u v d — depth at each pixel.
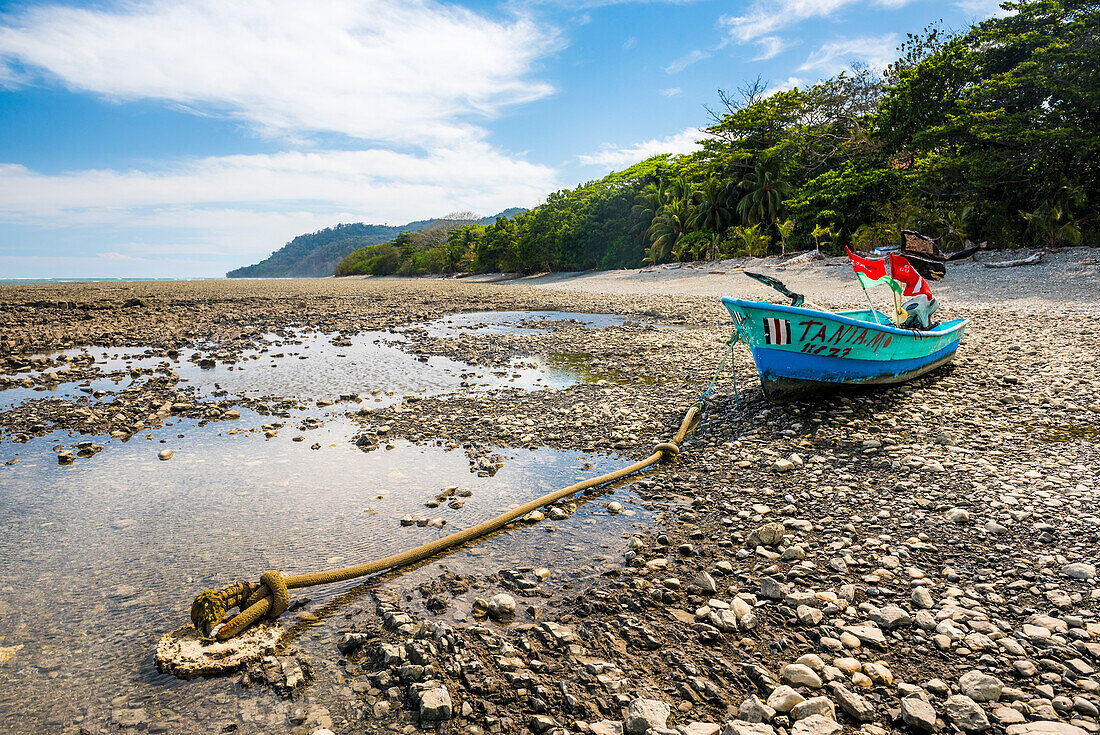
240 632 4.18
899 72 39.22
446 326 21.17
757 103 51.69
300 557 5.30
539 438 8.59
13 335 17.94
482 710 3.41
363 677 3.73
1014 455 7.01
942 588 4.54
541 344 16.67
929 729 3.15
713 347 15.29
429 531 5.79
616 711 3.38
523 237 67.44
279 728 3.33
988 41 32.44
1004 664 3.67
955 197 33.12
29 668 3.89
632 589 4.69
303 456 7.95
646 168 64.44
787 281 32.00
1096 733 3.07
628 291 36.69
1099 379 9.96
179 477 7.21
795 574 4.78
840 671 3.67
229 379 12.52
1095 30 27.94
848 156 45.75
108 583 4.90
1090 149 27.02
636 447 8.13
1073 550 4.91
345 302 31.52
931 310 10.26
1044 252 27.70
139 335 18.53
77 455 8.02
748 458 7.46
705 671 3.72
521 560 5.21
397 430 9.02
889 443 7.64
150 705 3.54
